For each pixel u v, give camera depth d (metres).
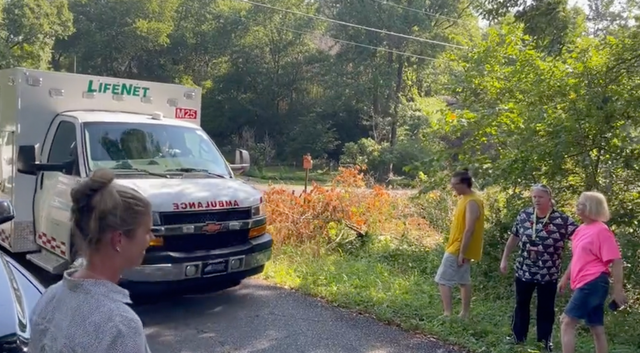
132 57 59.62
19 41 44.75
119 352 1.96
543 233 6.23
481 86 10.45
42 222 7.60
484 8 13.31
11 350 3.54
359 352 6.02
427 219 12.98
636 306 7.79
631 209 8.10
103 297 2.03
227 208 7.14
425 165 10.20
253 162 49.72
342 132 55.53
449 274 7.04
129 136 7.70
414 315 7.18
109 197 2.08
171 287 6.73
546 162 8.49
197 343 6.19
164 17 58.84
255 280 8.74
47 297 2.18
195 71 61.19
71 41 58.22
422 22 48.28
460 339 6.38
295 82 59.41
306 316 7.16
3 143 8.24
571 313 5.68
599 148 8.18
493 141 9.61
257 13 58.34
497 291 9.07
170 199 6.72
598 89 8.00
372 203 12.10
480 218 6.95
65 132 7.69
